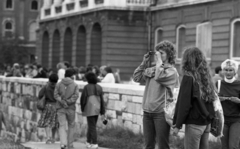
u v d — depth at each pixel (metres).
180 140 13.22
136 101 15.30
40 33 54.41
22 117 24.27
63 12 48.41
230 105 10.34
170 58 9.64
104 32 39.72
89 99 15.07
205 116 8.62
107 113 16.94
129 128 15.68
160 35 38.94
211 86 8.74
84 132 18.31
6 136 26.42
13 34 81.50
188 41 34.69
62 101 15.16
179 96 8.68
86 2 43.22
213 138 12.38
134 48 40.03
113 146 14.90
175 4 36.03
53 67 51.19
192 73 8.68
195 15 34.00
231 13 30.66
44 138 21.80
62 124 15.23
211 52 32.31
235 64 10.48
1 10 92.19
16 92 25.03
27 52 80.38
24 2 93.19
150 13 39.66
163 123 9.61
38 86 22.28
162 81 9.45
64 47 48.12
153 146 9.96
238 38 30.47
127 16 39.69
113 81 19.81
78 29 44.94
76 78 25.56
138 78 10.17
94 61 42.31
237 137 10.30
